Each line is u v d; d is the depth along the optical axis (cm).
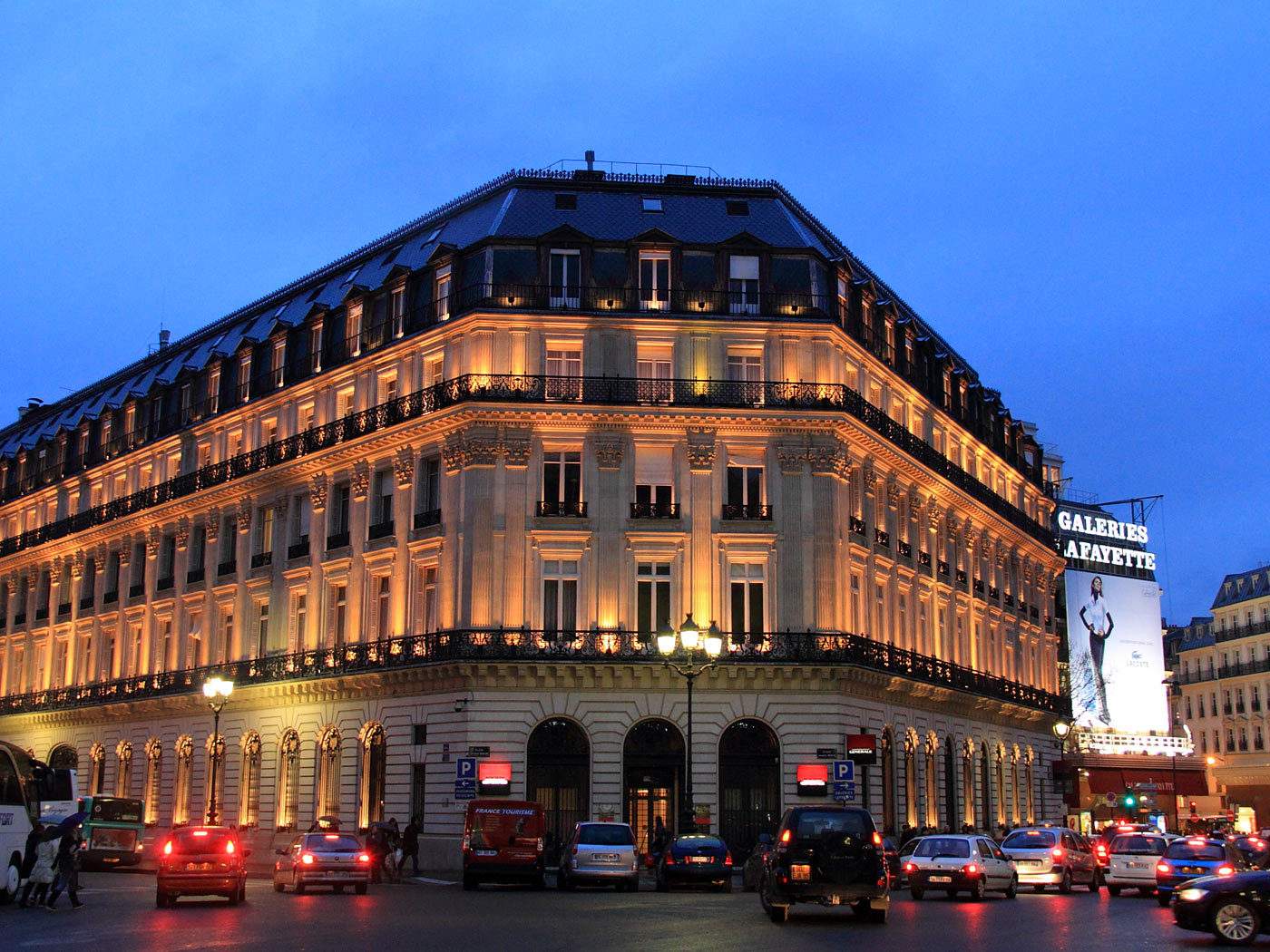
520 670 4972
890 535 5884
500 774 4909
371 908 3191
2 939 2364
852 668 5112
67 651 7725
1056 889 4472
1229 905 2475
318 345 6150
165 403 7188
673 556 5153
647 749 5047
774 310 5384
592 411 5172
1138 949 2327
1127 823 7881
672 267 5391
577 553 5134
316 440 5934
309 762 5709
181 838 3325
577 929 2559
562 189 5688
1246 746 11806
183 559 6831
